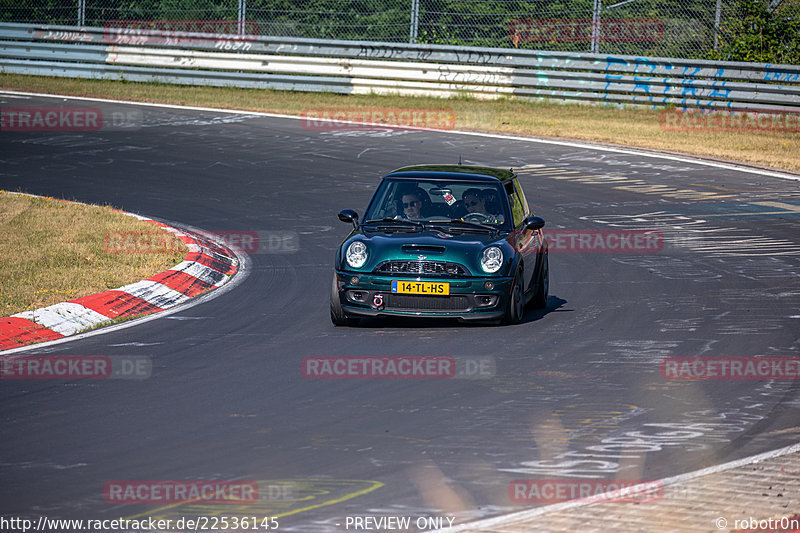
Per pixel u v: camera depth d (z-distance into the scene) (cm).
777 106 9019
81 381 2791
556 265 4675
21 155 7400
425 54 10269
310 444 2256
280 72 10662
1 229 4912
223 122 8950
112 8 11700
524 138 8350
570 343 3256
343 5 12206
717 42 10050
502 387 2736
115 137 8175
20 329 3350
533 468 2103
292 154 7600
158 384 2759
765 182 6888
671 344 3238
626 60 9612
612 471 2086
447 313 3422
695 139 8388
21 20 12375
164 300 3912
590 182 6750
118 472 2072
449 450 2217
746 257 4791
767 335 3350
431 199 3788
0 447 2231
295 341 3275
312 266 4569
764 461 2152
